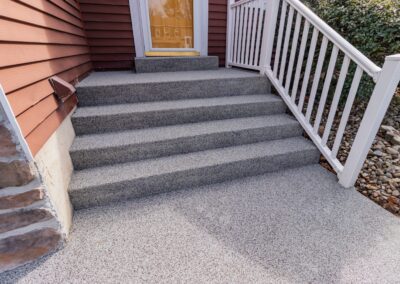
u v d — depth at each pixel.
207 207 1.62
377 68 1.50
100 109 2.03
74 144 1.73
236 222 1.49
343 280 1.13
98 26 2.91
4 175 1.01
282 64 2.42
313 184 1.89
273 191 1.80
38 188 1.10
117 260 1.22
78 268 1.18
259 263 1.22
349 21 2.32
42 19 1.45
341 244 1.34
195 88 2.42
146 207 1.62
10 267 1.16
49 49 1.50
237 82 2.57
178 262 1.22
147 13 3.12
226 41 3.62
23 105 1.06
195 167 1.77
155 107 2.11
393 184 1.82
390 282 1.13
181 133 1.97
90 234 1.38
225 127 2.12
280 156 2.02
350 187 1.84
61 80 1.59
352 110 2.67
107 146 1.72
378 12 2.11
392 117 2.53
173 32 3.36
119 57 3.17
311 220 1.51
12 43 1.04
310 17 1.95
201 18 3.35
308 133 2.21
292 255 1.27
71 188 1.49
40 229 1.18
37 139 1.15
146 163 1.82
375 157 2.10
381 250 1.30
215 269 1.18
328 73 1.90
